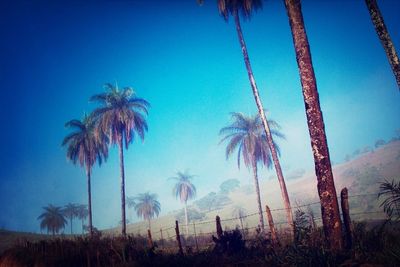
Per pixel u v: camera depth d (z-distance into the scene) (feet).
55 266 46.78
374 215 102.78
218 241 34.60
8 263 57.00
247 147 108.17
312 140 27.27
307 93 28.19
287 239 30.99
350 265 19.88
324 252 21.74
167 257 37.14
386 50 26.35
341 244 24.04
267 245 32.58
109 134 112.68
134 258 42.45
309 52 29.22
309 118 27.76
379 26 26.84
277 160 60.18
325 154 26.50
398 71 25.29
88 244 50.98
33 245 58.65
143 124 116.57
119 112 111.04
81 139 134.51
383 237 22.62
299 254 23.04
